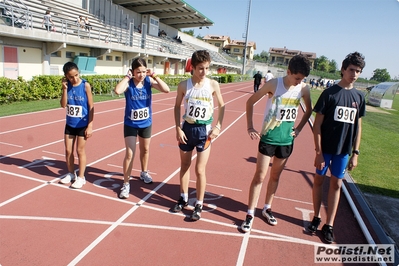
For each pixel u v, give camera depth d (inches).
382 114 743.7
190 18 1461.6
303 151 311.1
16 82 470.9
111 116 411.8
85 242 128.6
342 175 136.4
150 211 158.4
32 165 211.5
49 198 165.0
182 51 1450.5
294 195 193.5
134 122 167.8
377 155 309.0
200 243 133.6
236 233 143.7
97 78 639.8
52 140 277.0
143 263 117.7
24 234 131.3
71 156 182.5
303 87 136.3
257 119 494.9
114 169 215.5
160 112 483.5
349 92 130.0
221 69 2028.8
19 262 113.7
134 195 175.8
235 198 182.9
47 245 124.9
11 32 487.5
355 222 161.6
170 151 269.4
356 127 133.3
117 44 808.9
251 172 231.3
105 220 146.7
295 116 137.9
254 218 158.9
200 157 146.2
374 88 1023.0
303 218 163.3
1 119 348.2
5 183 179.8
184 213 159.0
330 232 142.6
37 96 507.8
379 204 185.2
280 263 124.6
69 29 716.7
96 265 115.0
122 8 1147.3
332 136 132.2
